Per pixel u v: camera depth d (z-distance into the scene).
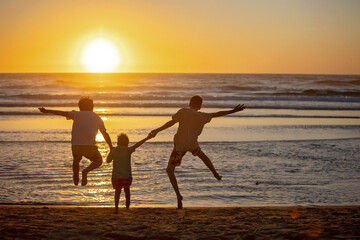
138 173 10.16
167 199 8.01
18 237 4.23
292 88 57.19
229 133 17.69
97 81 67.44
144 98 36.16
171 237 4.27
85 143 5.92
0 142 14.62
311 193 8.50
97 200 7.90
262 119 23.28
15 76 88.75
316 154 12.88
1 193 8.27
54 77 83.31
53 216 5.71
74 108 29.19
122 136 6.23
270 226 4.92
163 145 14.38
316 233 4.45
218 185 9.07
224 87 54.25
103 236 4.32
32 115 24.27
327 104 32.88
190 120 6.11
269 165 11.20
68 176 9.80
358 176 10.06
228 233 4.49
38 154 12.48
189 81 71.19
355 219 5.44
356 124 21.56
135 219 5.47
